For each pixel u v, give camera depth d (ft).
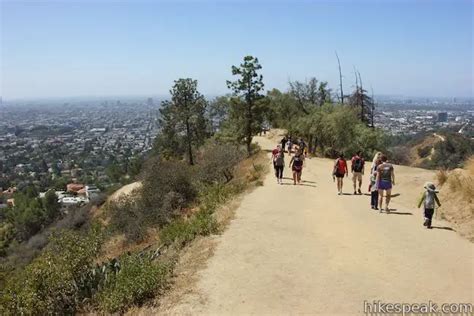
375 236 38.96
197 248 37.01
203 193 73.82
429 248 35.53
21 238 203.82
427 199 41.81
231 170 94.53
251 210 49.44
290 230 41.19
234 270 31.24
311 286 28.35
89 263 34.14
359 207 51.26
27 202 238.68
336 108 147.54
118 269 33.94
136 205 85.10
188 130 185.37
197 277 30.25
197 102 187.73
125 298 27.84
